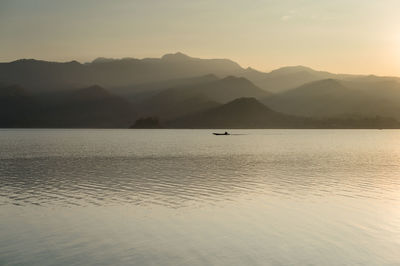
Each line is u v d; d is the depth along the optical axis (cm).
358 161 7344
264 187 4044
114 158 8025
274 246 2119
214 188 3950
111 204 3142
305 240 2222
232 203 3200
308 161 7294
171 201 3278
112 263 1873
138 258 1941
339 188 3997
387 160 7588
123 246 2111
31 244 2136
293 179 4662
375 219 2672
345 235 2316
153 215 2783
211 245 2134
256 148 11831
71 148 11719
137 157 8281
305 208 3009
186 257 1955
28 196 3484
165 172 5378
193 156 8600
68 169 5800
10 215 2769
